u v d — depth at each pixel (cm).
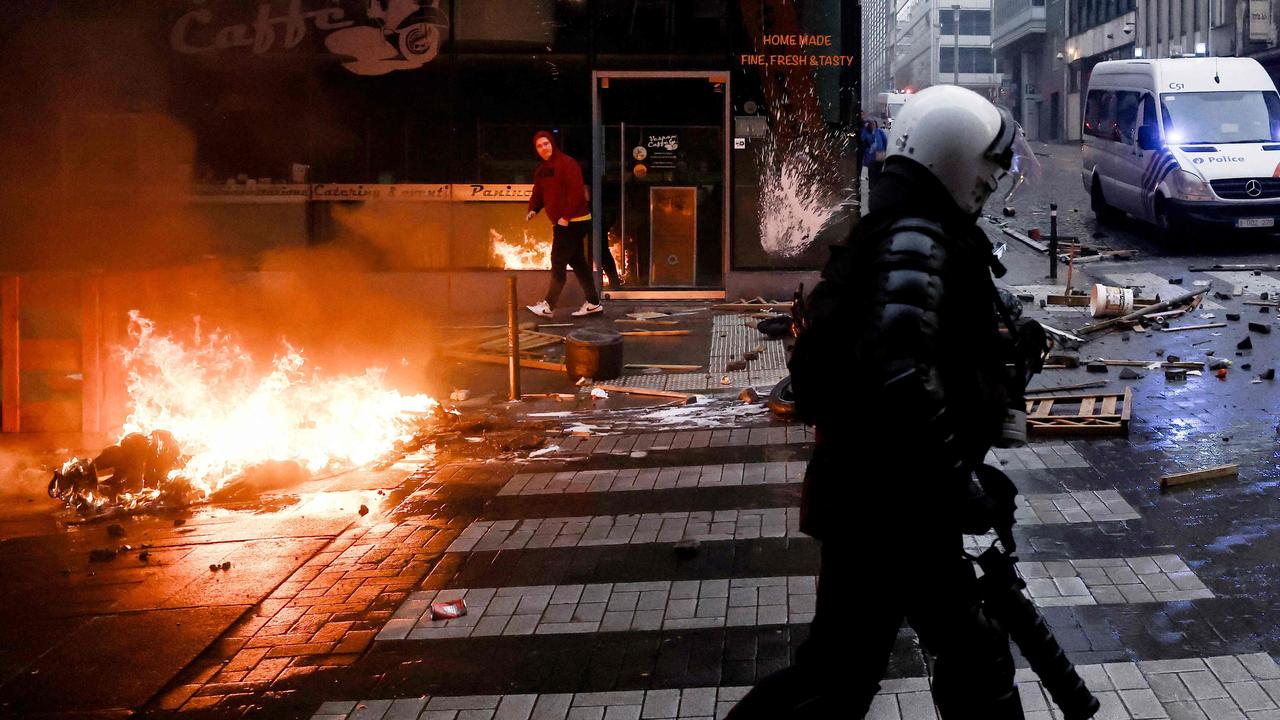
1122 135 1823
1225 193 1600
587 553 598
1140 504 623
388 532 650
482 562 593
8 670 479
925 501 274
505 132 1425
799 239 1413
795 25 1383
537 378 1070
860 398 277
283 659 485
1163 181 1658
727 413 907
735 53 1394
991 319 288
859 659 288
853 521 280
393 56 1416
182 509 713
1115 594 501
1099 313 1198
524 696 438
